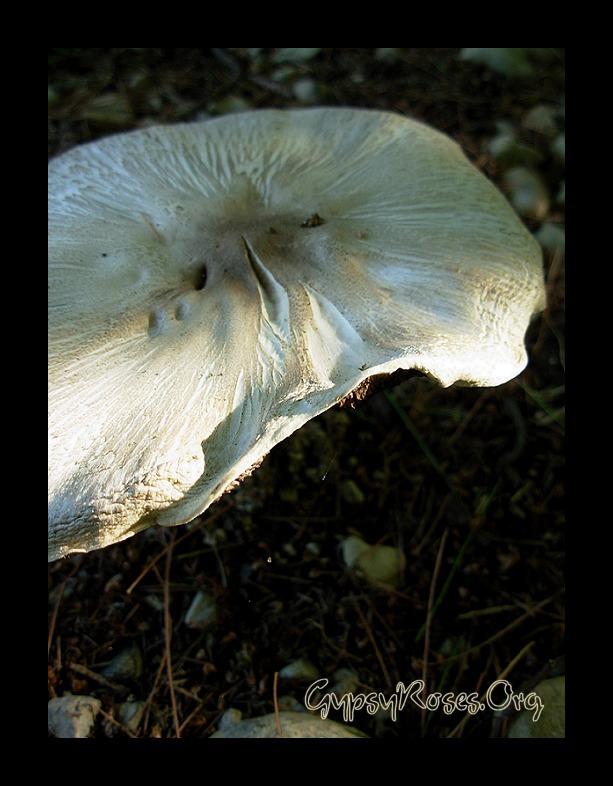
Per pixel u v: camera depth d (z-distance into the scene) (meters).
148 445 0.31
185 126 0.42
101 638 0.38
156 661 0.38
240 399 0.32
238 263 0.36
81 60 0.57
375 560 0.40
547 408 0.44
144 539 0.40
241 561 0.40
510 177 0.51
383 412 0.45
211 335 0.34
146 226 0.38
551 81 0.56
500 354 0.34
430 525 0.42
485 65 0.56
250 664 0.38
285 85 0.56
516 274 0.36
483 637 0.39
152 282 0.36
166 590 0.39
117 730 0.36
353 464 0.43
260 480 0.42
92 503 0.30
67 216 0.38
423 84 0.56
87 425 0.32
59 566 0.40
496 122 0.54
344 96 0.55
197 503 0.31
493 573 0.40
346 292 0.35
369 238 0.37
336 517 0.42
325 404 0.31
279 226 0.38
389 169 0.39
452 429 0.44
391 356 0.32
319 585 0.40
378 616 0.39
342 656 0.38
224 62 0.58
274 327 0.34
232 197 0.39
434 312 0.35
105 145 0.41
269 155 0.41
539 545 0.41
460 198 0.38
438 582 0.40
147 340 0.34
